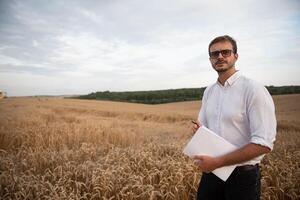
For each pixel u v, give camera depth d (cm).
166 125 1827
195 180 437
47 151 704
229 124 240
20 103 3803
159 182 442
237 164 225
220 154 235
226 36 246
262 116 217
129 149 661
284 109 3253
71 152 659
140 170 511
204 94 280
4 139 853
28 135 869
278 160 551
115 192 424
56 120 1716
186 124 1897
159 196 420
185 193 422
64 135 915
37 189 420
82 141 912
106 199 388
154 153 639
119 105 4184
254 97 223
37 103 3891
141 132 1381
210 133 240
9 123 1205
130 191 401
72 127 1075
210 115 258
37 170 538
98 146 830
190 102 5744
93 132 991
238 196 243
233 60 246
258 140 213
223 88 249
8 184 459
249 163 238
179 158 564
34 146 817
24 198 409
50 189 423
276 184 455
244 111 233
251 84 229
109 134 1017
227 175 231
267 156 582
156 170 472
